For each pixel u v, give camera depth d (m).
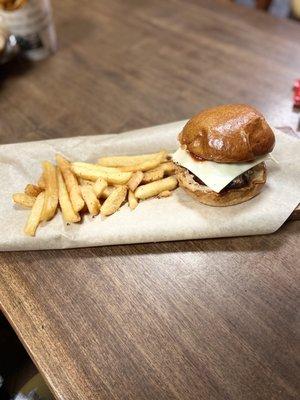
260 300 0.31
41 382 0.42
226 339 0.29
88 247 0.35
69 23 0.68
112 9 0.70
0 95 0.55
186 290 0.32
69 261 0.35
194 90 0.52
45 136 0.48
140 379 0.27
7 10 0.53
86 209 0.36
